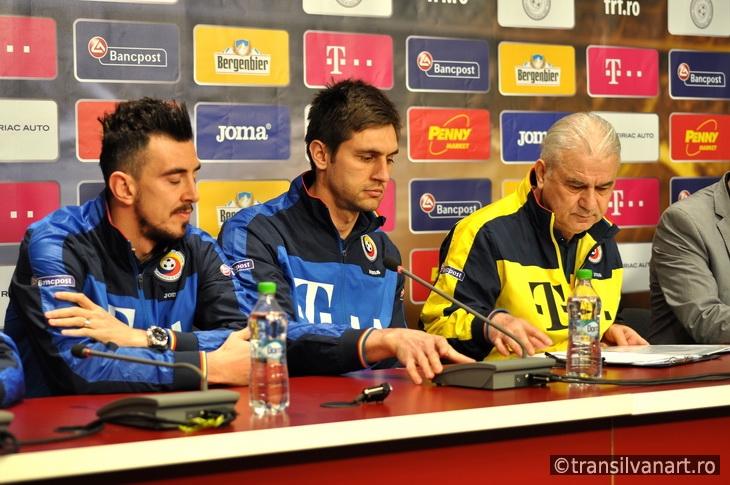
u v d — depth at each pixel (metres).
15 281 1.97
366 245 2.46
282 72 2.77
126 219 2.02
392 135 2.32
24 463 1.06
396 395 1.53
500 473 1.39
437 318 2.47
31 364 2.02
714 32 3.38
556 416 1.41
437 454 1.34
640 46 3.27
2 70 2.46
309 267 2.35
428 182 2.97
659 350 2.11
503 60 3.06
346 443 1.24
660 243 2.90
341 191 2.33
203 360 1.69
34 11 2.49
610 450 1.49
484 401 1.43
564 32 3.15
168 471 1.16
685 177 3.37
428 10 2.95
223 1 2.69
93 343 1.77
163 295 2.11
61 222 2.00
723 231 2.86
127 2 2.58
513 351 2.06
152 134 1.95
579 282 1.88
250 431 1.18
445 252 2.65
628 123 3.26
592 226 2.61
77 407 1.48
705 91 3.38
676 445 1.56
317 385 1.70
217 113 2.69
